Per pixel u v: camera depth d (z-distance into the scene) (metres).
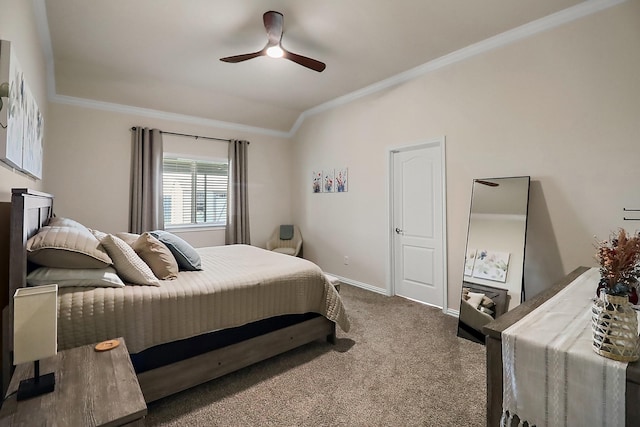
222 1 2.31
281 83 3.95
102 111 4.02
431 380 2.04
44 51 2.95
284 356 2.36
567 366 0.88
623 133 2.23
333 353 2.41
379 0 2.30
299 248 5.22
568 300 1.38
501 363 1.02
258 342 2.13
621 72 2.23
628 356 0.81
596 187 2.35
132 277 1.83
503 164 2.84
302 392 1.91
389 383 2.01
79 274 1.63
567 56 2.46
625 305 0.85
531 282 2.66
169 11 2.43
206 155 4.86
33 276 1.52
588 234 2.39
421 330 2.86
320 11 2.43
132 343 1.61
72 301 1.51
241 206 5.13
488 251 2.79
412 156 3.72
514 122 2.77
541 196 2.62
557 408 0.90
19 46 1.77
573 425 0.87
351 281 4.47
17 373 1.08
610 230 2.29
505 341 1.01
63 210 3.76
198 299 1.86
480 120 3.00
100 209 4.00
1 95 1.38
